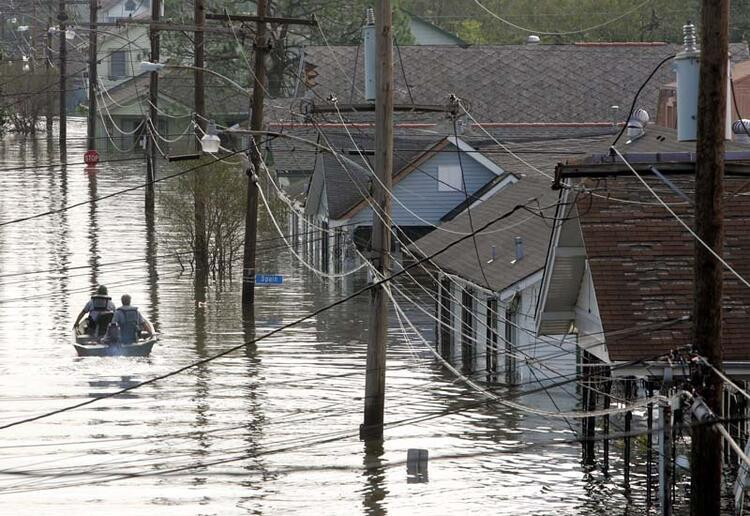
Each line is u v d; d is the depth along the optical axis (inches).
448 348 4099.4
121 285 5108.3
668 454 2172.7
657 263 2476.6
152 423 3043.8
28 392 3341.5
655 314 2381.9
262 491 2544.3
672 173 2128.4
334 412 3166.8
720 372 1847.9
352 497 2513.5
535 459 2802.7
